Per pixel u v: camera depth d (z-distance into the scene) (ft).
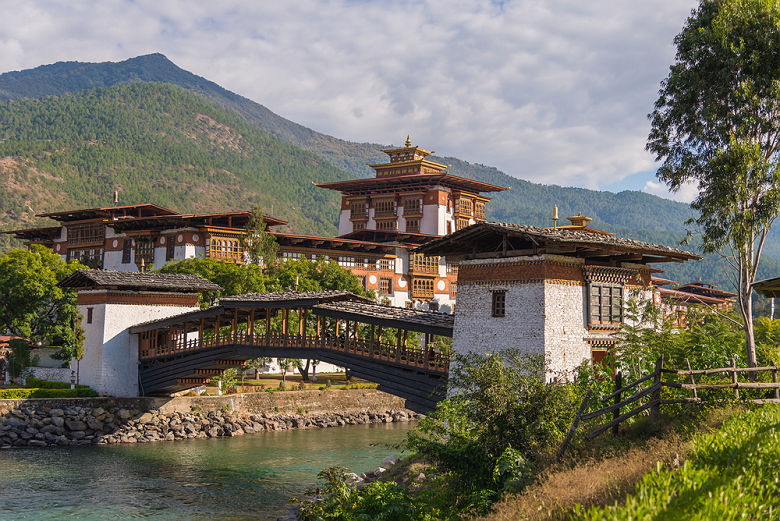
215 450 170.81
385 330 250.78
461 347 120.88
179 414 195.72
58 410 179.73
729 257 120.37
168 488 130.72
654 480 37.14
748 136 118.52
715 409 70.74
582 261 117.60
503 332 115.14
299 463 154.81
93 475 140.97
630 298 125.80
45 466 148.77
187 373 184.03
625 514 32.63
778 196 111.96
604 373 101.30
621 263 125.90
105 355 193.16
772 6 117.91
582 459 66.69
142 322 199.00
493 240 121.60
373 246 331.77
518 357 110.52
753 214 114.11
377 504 78.95
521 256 114.21
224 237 295.07
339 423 221.66
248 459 159.33
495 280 117.70
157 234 303.48
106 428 184.75
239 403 208.13
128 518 110.93
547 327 110.32
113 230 334.85
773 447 43.37
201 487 131.75
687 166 122.42
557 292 113.09
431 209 375.86
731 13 119.55
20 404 176.45
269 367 275.59
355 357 143.95
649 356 102.42
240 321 199.31
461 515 68.44
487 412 79.97
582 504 49.03
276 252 289.74
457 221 383.24
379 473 119.85
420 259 350.64
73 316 242.37
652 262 132.46
